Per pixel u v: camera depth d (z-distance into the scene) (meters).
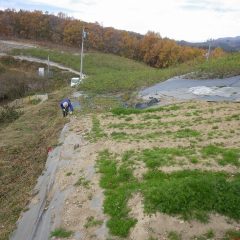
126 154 12.46
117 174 11.09
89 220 9.17
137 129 15.86
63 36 93.69
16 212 11.05
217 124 14.86
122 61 78.06
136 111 19.28
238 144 12.34
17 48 76.06
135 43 90.69
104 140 14.71
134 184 9.96
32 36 94.88
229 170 10.19
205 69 28.11
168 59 80.19
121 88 29.91
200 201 8.48
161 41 84.06
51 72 59.31
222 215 8.28
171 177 10.02
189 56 77.50
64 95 32.19
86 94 29.39
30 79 49.84
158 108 19.17
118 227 8.35
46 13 98.62
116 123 17.44
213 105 18.36
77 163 12.92
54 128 19.06
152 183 9.59
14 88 43.31
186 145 12.71
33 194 11.88
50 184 12.00
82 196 10.42
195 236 7.84
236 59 29.56
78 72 61.19
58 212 10.02
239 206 8.36
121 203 9.22
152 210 8.41
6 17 94.44
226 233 7.88
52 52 74.81
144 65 80.50
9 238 9.77
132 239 7.95
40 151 16.19
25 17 94.56
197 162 10.75
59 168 12.98
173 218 8.20
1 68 58.41
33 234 9.54
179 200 8.43
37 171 13.78
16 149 17.88
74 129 17.44
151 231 7.98
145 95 24.59
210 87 22.75
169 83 27.08
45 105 28.55
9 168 15.34
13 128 22.39
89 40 91.00
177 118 16.83
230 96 20.06
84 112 21.55
